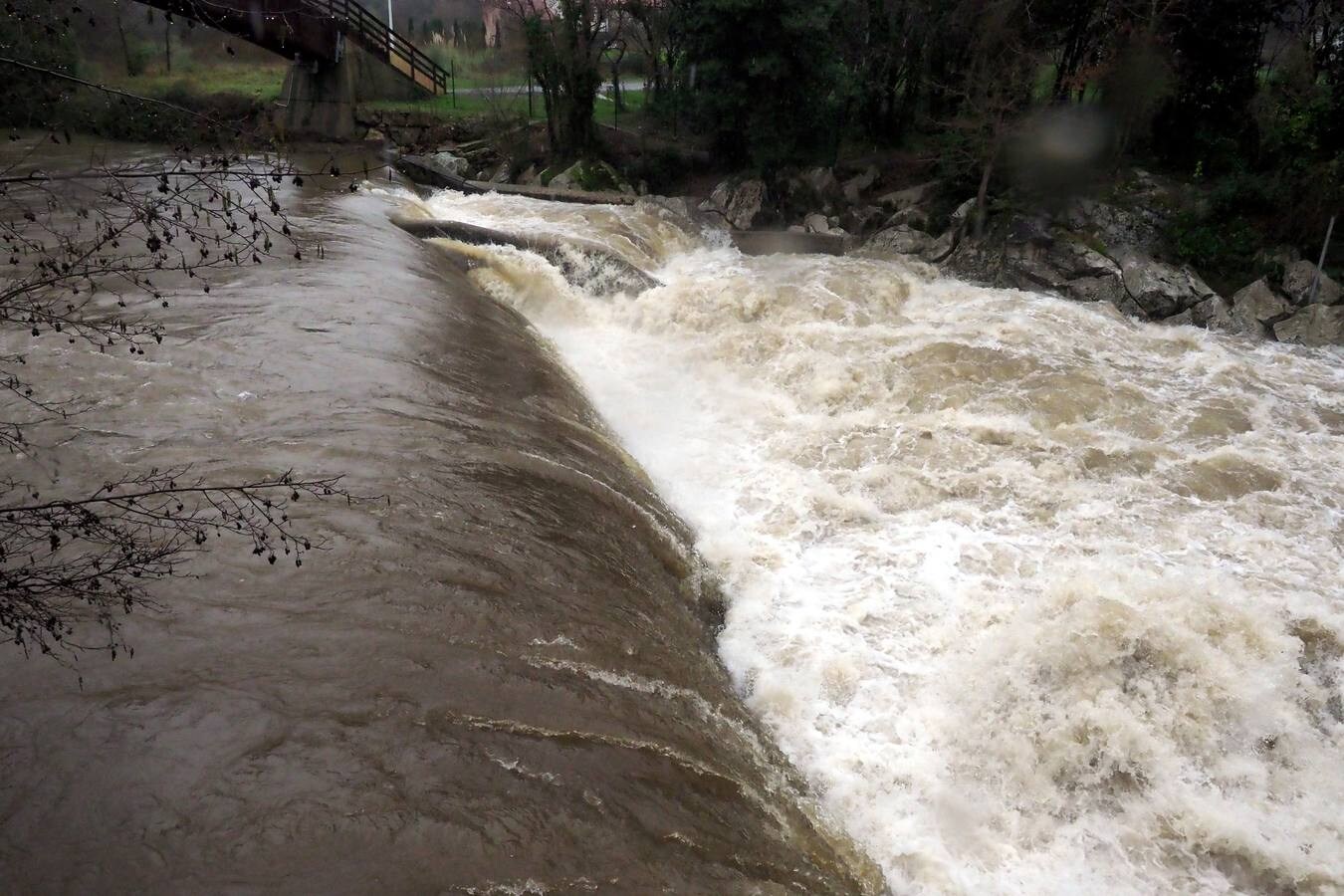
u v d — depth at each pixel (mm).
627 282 16641
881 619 8484
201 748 4453
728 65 23656
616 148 27547
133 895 3684
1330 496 10461
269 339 9695
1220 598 8141
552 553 6918
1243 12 20438
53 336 8977
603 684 5691
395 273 13094
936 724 7332
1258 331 17844
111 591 5062
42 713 4602
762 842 5254
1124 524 9875
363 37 30078
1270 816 6637
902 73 25172
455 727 4832
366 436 7848
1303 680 7496
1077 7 21359
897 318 16281
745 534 9906
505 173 28453
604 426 11523
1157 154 22016
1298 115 18812
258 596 5602
